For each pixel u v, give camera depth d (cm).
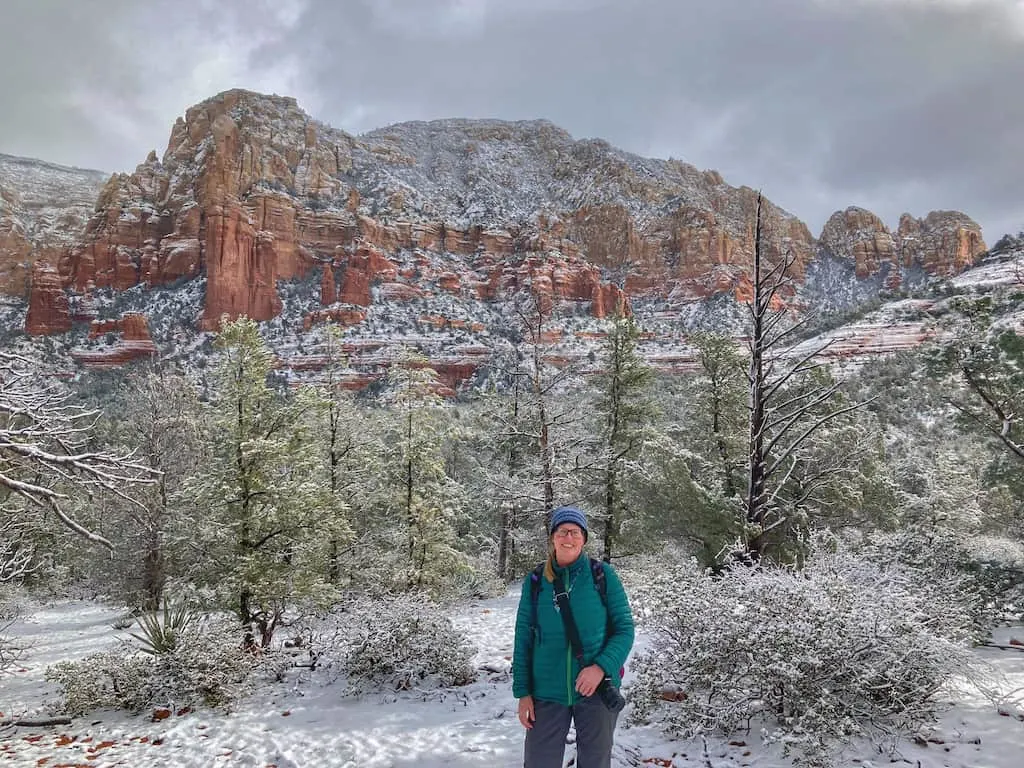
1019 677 540
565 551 320
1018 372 855
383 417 1900
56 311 14550
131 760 543
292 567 1134
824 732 432
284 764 510
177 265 16512
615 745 470
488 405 2283
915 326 7769
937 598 610
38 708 766
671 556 1559
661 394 2253
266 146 19500
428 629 766
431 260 18900
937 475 1856
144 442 1969
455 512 1945
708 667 501
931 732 439
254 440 1153
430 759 486
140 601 1855
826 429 1405
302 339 14275
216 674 701
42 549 2319
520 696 315
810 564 624
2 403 531
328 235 18138
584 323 13038
